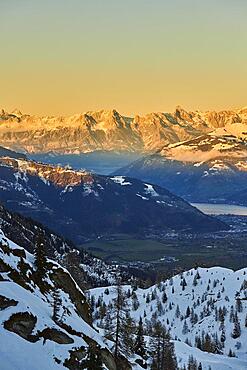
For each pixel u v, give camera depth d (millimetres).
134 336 143000
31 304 87812
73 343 85375
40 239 104938
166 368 143625
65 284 107750
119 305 101125
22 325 81500
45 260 103938
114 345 100625
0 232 104000
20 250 104062
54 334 84188
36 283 99375
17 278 94125
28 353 76688
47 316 88188
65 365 79500
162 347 145000
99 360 82312
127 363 103375
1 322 79375
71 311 99938
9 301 83625
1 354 73812
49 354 79625
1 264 93500
